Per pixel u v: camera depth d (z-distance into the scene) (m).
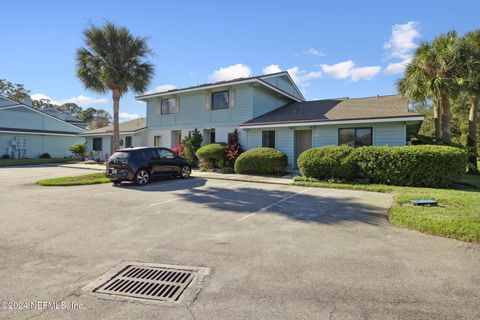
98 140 27.08
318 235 4.98
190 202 7.96
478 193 8.64
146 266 3.71
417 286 3.12
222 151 16.66
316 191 9.90
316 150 12.37
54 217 6.27
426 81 14.61
